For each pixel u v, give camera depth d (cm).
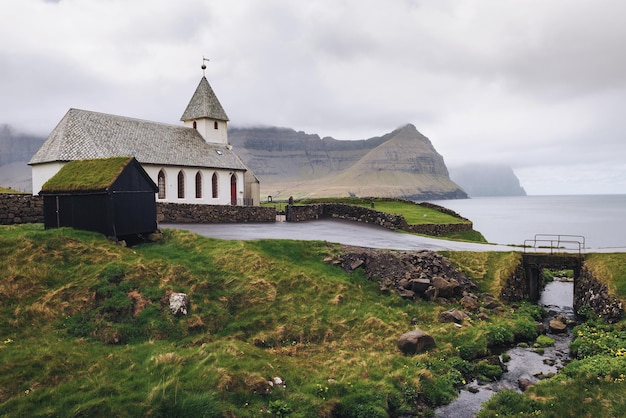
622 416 1465
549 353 2297
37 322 1869
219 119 7038
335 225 4569
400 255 3075
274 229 4034
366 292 2725
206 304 2214
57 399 1439
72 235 2486
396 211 6228
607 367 1898
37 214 3347
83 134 4872
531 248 3788
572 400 1647
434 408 1775
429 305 2695
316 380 1811
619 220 17462
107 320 1953
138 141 5484
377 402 1727
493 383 1973
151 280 2234
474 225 15038
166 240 2861
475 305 2756
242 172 6856
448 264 3133
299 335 2205
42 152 4722
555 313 3014
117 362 1697
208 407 1484
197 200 6044
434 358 2111
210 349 1845
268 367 1794
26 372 1535
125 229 2658
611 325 2525
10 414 1348
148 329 1952
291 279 2631
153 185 2852
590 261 3145
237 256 2700
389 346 2211
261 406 1578
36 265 2159
